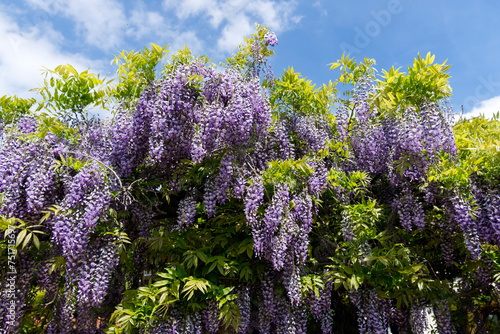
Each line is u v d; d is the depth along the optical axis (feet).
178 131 14.39
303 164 14.38
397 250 15.92
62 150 14.78
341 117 18.72
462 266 19.25
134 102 16.03
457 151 16.22
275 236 13.57
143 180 15.80
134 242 16.15
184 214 14.76
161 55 15.40
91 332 18.16
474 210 13.75
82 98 17.35
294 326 14.96
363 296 15.43
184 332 13.30
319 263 17.17
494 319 21.04
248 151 15.64
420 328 16.21
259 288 15.46
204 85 15.43
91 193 12.87
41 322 18.33
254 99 15.62
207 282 13.12
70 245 12.20
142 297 13.34
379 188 20.22
